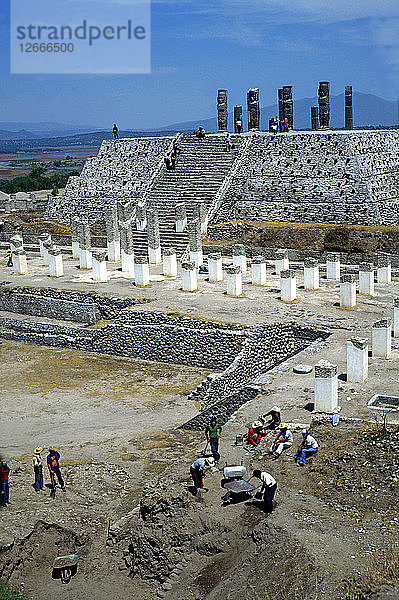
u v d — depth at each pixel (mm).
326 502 21984
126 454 29984
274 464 24719
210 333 41312
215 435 25688
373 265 50844
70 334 47656
